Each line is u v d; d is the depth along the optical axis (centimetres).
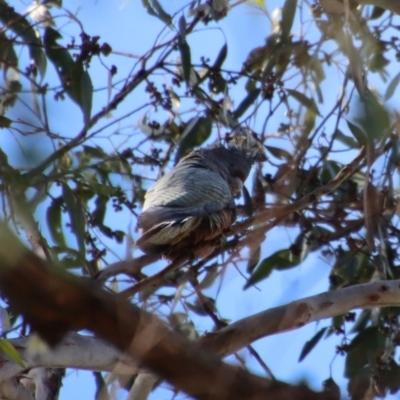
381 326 1088
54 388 954
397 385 952
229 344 797
